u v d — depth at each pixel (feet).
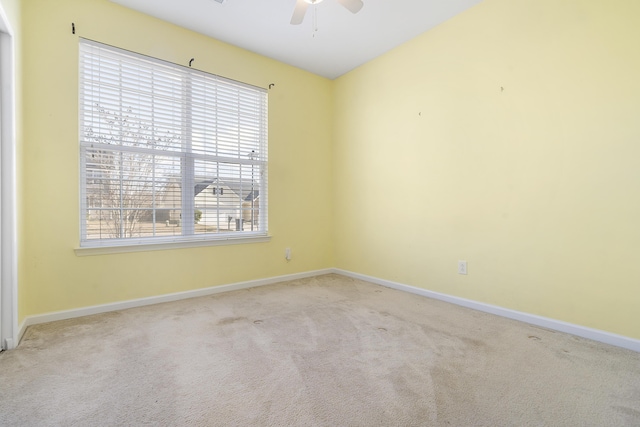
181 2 8.13
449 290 9.15
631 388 4.73
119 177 8.40
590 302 6.55
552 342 6.36
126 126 8.45
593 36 6.42
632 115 5.98
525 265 7.54
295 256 12.10
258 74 10.95
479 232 8.43
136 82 8.59
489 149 8.17
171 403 4.36
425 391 4.65
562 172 6.90
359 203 12.12
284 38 9.93
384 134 11.06
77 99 7.66
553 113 7.01
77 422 3.95
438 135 9.37
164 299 9.02
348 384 4.84
